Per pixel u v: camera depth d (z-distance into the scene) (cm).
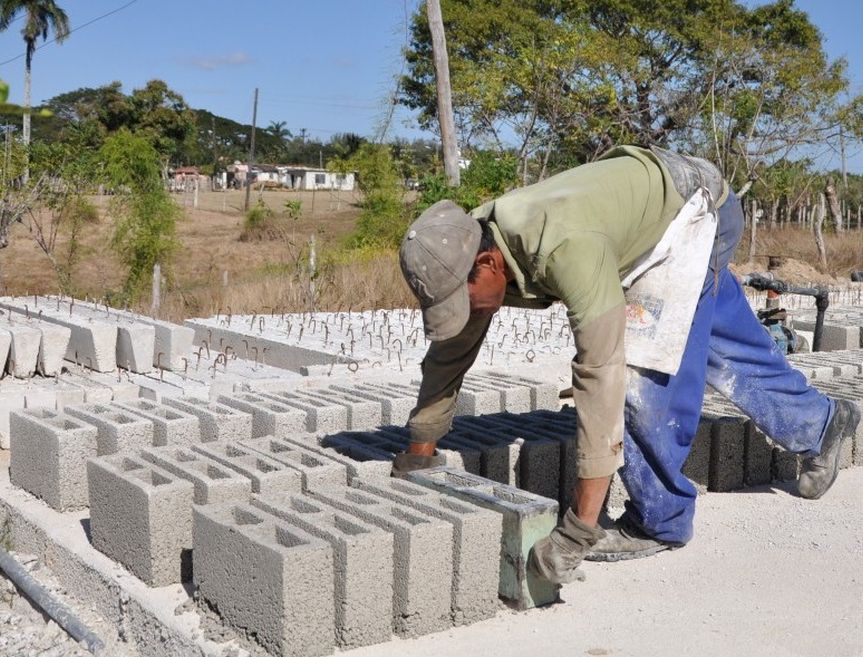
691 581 384
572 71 2498
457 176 1616
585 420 329
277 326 1003
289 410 519
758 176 2497
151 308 1295
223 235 3509
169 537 369
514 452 456
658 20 2933
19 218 1478
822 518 463
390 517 338
